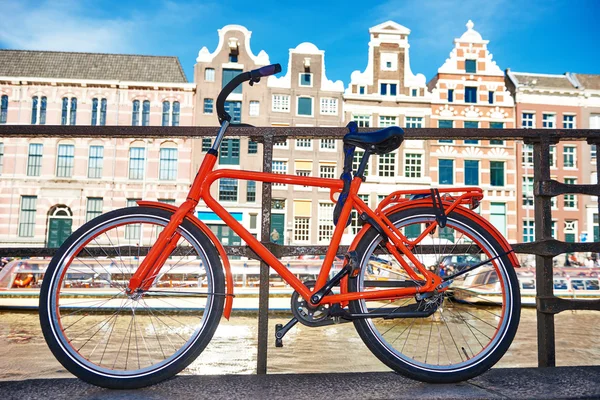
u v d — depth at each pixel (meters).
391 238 1.88
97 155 22.53
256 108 23.17
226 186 22.11
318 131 2.04
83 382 1.69
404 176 23.45
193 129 2.04
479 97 24.47
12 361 5.21
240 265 9.70
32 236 21.97
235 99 23.16
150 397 1.54
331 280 1.81
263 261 1.89
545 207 2.07
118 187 22.33
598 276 11.51
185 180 22.50
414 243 1.89
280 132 2.04
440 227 1.89
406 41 24.44
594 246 2.01
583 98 24.58
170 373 1.66
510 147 24.05
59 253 1.72
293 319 1.81
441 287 1.86
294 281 1.83
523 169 24.11
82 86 22.56
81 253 1.87
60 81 22.36
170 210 1.83
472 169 23.95
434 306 1.87
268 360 5.58
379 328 2.18
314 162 22.95
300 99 23.58
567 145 24.27
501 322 1.82
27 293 9.14
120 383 1.63
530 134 2.09
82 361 1.65
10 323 7.96
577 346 6.50
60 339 1.66
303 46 23.75
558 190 2.07
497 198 23.75
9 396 1.53
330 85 23.75
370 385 1.67
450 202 1.94
